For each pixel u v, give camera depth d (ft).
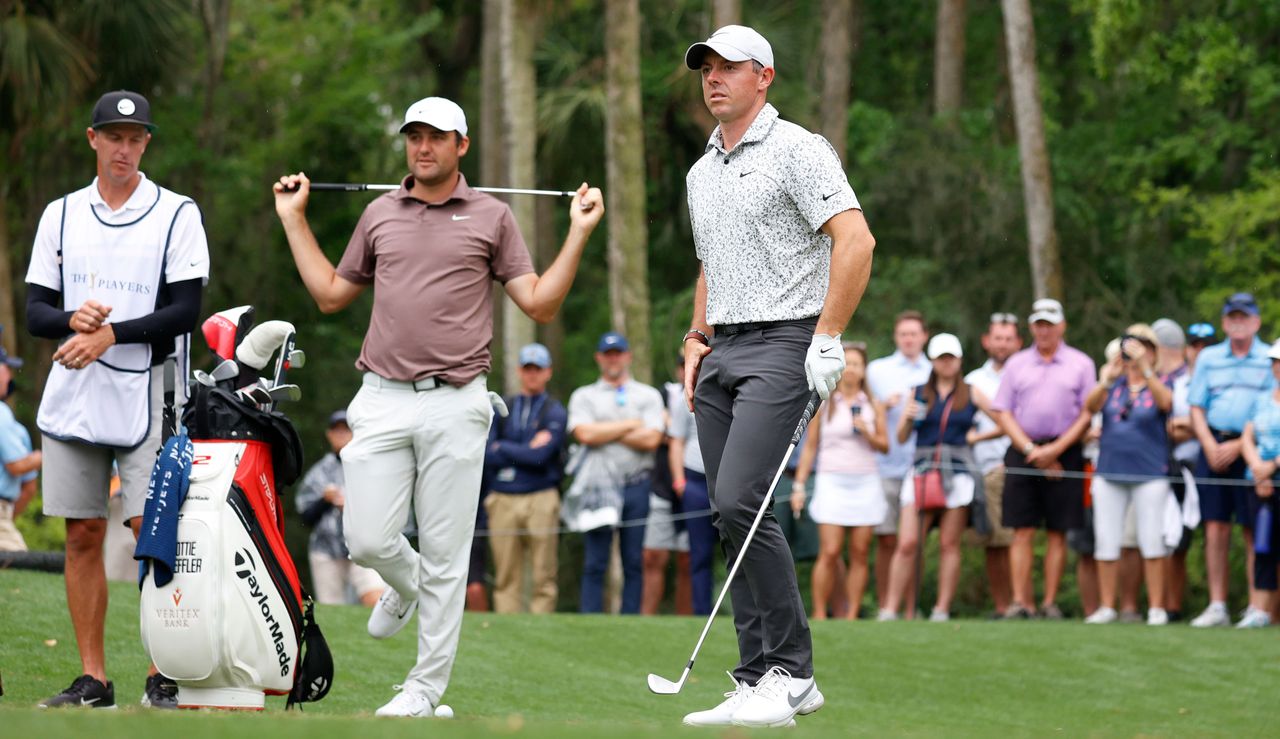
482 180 293.64
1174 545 123.54
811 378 60.44
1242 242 258.16
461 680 90.94
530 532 129.80
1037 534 208.03
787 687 62.28
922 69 388.98
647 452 131.23
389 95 367.66
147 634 62.75
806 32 298.15
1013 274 287.07
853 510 124.98
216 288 318.24
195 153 307.78
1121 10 244.42
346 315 326.03
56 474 71.77
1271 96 263.08
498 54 291.38
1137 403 124.26
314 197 337.93
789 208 62.39
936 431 126.31
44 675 80.23
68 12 224.12
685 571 133.90
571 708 85.46
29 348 286.05
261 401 65.41
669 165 302.04
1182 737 77.46
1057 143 329.52
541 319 70.13
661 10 293.23
